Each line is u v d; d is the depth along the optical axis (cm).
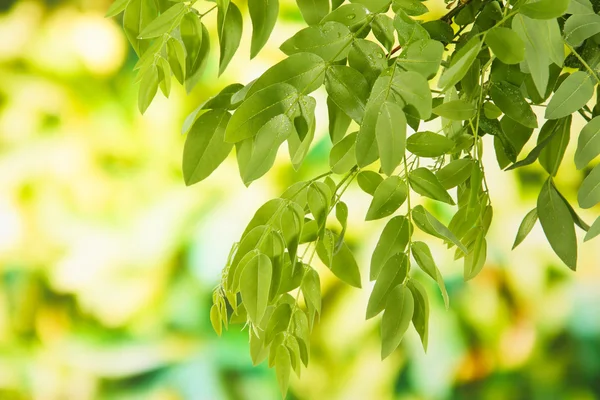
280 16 265
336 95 101
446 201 104
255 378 266
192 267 267
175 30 105
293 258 103
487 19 107
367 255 257
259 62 265
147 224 268
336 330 260
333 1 106
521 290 262
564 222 111
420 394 261
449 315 262
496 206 260
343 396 260
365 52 101
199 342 268
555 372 262
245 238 103
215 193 268
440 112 104
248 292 101
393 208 104
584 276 261
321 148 260
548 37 97
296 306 108
